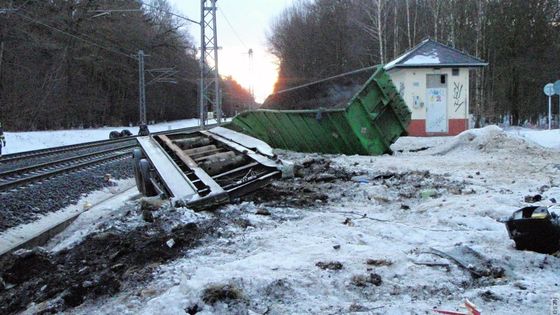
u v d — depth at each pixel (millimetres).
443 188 8188
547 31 41750
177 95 92312
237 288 3832
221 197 6965
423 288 3898
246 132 17672
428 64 23531
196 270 4402
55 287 4594
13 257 5418
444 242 5082
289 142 16078
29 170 16109
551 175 9438
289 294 3816
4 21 42219
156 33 73375
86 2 55312
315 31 61500
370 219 6254
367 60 53562
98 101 64938
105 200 12492
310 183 9172
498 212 6141
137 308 3814
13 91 46812
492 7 41938
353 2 56312
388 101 13922
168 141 10836
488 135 14438
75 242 6215
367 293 3844
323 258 4562
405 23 47906
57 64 54094
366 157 13461
